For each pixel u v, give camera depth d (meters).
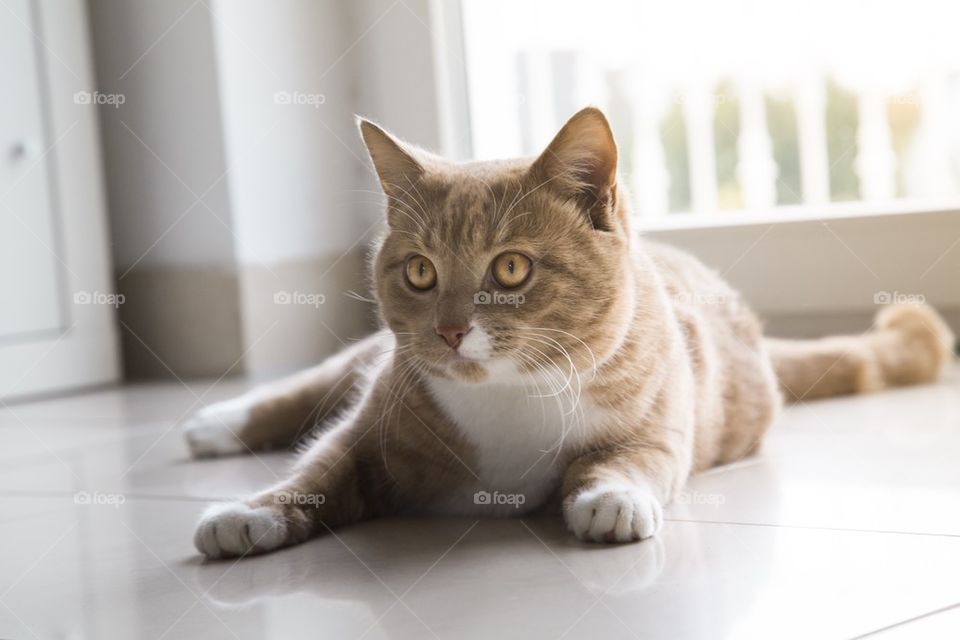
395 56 3.49
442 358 1.52
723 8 3.48
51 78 3.26
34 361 3.22
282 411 2.26
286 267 3.44
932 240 2.92
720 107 3.63
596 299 1.55
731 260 3.14
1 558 1.54
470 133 3.51
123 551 1.54
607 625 1.11
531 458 1.64
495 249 1.51
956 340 2.94
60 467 2.20
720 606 1.15
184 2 3.30
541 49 3.57
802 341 2.61
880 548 1.35
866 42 3.32
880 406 2.38
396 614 1.18
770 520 1.51
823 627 1.08
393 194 1.67
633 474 1.55
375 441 1.66
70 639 1.18
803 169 3.54
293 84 3.47
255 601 1.27
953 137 3.27
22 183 3.19
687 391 1.73
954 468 1.76
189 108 3.33
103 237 3.42
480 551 1.43
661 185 3.69
